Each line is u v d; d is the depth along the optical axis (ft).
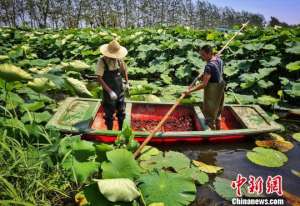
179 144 16.62
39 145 13.26
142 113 19.62
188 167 13.83
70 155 12.29
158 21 179.42
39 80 13.71
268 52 29.22
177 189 11.38
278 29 38.37
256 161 14.82
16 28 67.82
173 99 23.43
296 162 15.05
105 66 16.10
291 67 24.34
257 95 24.95
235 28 45.27
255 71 28.58
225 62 30.99
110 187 10.01
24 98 21.91
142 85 25.13
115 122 19.24
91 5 141.08
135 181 11.81
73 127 15.58
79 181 11.13
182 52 34.06
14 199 9.93
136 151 13.60
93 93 22.70
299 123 20.51
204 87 17.22
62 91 26.58
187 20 204.95
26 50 38.17
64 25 136.26
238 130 16.56
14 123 12.50
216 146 16.65
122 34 48.42
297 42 28.32
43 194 11.18
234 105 19.84
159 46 35.65
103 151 12.50
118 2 157.99
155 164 13.96
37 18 137.90
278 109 22.72
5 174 10.59
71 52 41.24
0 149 11.77
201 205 11.73
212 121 17.78
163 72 31.22
